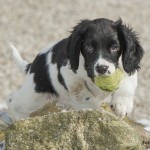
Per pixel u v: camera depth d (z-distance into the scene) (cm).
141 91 1830
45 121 711
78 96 907
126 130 700
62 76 910
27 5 2738
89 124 703
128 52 857
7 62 2027
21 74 1933
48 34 2358
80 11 2669
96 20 869
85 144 693
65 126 702
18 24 2484
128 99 882
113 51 847
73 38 863
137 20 2531
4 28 2427
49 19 2550
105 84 822
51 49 970
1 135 796
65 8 2720
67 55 877
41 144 696
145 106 1714
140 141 716
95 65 817
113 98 883
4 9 2662
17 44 2222
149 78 1923
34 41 2266
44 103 988
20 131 707
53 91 959
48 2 2797
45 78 959
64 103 961
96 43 841
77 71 871
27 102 998
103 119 704
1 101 1630
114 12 2653
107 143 692
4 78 1898
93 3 2806
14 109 1028
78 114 708
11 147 699
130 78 875
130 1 2839
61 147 694
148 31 2370
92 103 910
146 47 2166
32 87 988
